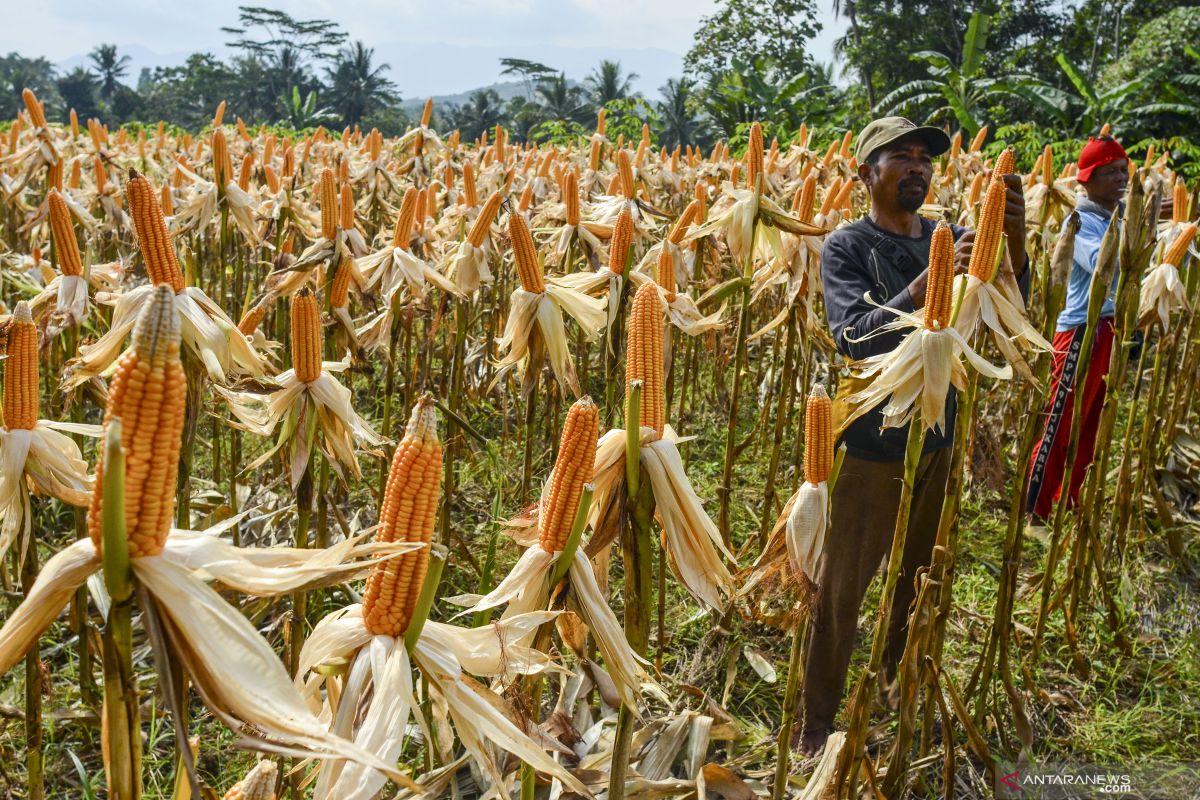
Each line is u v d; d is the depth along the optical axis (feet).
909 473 8.79
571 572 6.40
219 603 4.19
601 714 12.41
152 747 11.34
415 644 5.27
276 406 9.24
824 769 10.25
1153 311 16.21
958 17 130.52
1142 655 15.49
